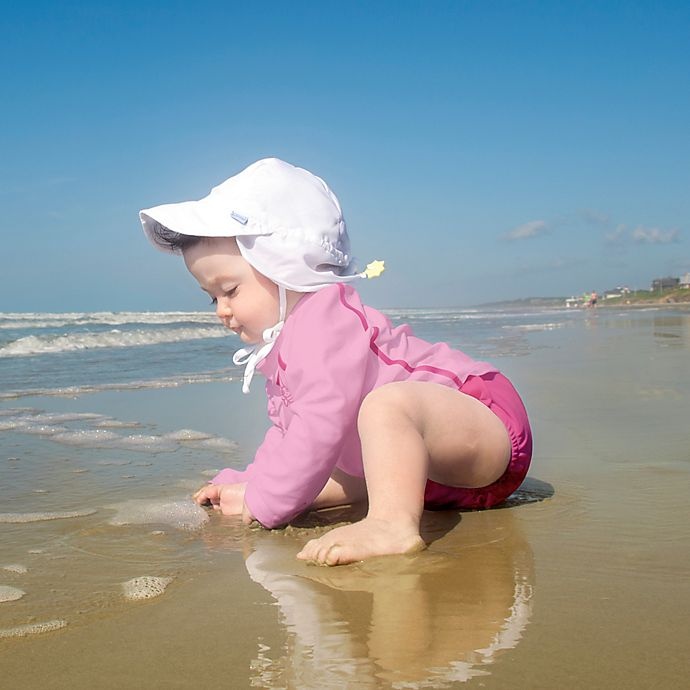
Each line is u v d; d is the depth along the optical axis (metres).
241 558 1.96
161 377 6.66
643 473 2.88
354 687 1.21
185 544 2.11
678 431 3.74
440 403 2.25
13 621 1.52
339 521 2.40
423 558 1.92
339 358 2.33
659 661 1.30
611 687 1.20
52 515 2.38
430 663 1.29
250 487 2.32
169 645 1.40
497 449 2.36
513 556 1.92
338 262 2.65
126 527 2.27
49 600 1.64
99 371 7.23
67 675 1.28
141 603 1.62
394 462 2.07
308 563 1.90
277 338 2.53
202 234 2.48
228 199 2.55
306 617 1.52
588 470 2.94
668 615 1.51
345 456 2.42
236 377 6.62
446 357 2.54
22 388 5.84
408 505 2.03
